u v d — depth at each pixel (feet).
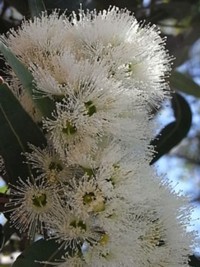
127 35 0.47
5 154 0.46
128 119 0.45
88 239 0.44
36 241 0.46
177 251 0.47
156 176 0.47
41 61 0.46
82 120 0.43
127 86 0.46
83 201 0.43
